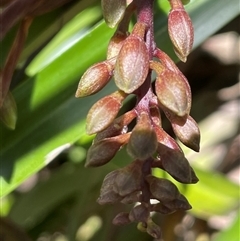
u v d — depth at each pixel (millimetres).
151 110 192
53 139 282
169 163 183
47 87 285
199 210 381
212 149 482
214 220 449
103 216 448
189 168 184
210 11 288
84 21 360
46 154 281
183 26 196
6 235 376
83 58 284
